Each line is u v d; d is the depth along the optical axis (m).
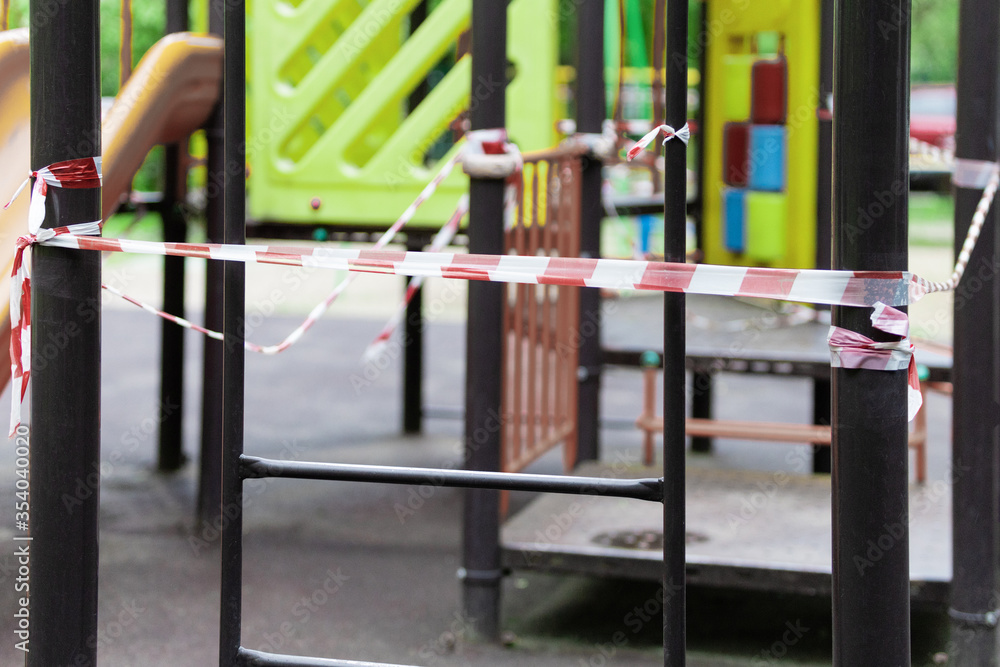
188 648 4.43
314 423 8.86
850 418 2.46
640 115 11.94
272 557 5.68
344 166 6.38
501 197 4.28
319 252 2.65
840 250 2.46
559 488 2.61
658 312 7.69
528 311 5.19
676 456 2.56
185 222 7.38
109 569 5.43
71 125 2.63
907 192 2.45
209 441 6.19
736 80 7.93
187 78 5.69
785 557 4.37
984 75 3.91
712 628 4.87
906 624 2.48
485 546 4.54
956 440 4.08
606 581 5.52
